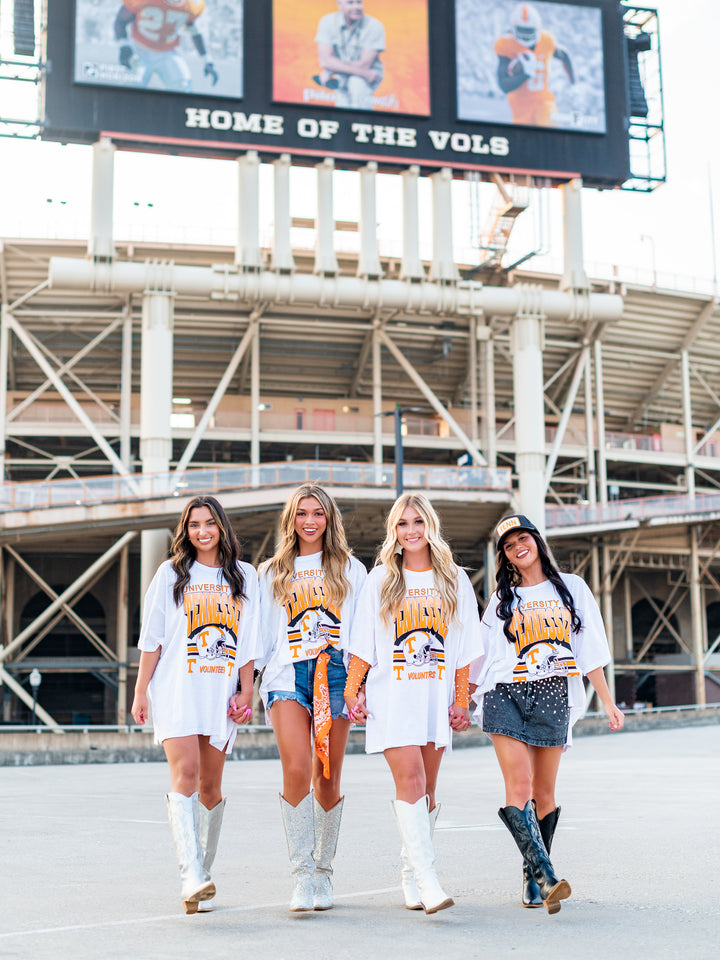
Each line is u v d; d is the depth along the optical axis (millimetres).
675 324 48188
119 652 40938
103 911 5578
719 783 14359
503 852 7969
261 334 42781
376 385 42781
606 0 42688
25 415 41938
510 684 5855
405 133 39844
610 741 28844
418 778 5516
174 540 5906
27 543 42031
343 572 5816
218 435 42688
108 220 37812
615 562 47438
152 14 37875
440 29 40625
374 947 4621
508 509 40031
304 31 39062
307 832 5539
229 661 5770
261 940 4785
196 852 5453
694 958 4367
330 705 5730
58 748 26562
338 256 41562
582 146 41812
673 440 49812
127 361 41594
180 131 37688
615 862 7230
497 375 47312
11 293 40875
